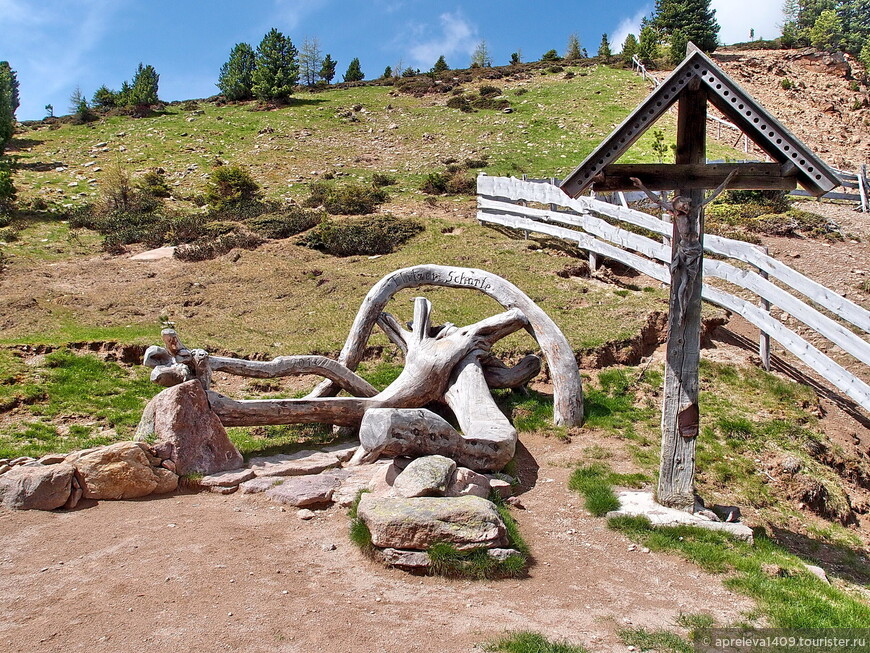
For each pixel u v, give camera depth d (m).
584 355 12.13
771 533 7.90
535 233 20.38
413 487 6.40
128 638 4.47
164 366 8.23
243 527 6.44
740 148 32.81
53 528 6.27
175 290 16.94
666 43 59.78
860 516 9.27
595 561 6.20
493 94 45.50
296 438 9.65
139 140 38.97
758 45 59.81
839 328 10.78
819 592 5.93
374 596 5.21
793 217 21.97
